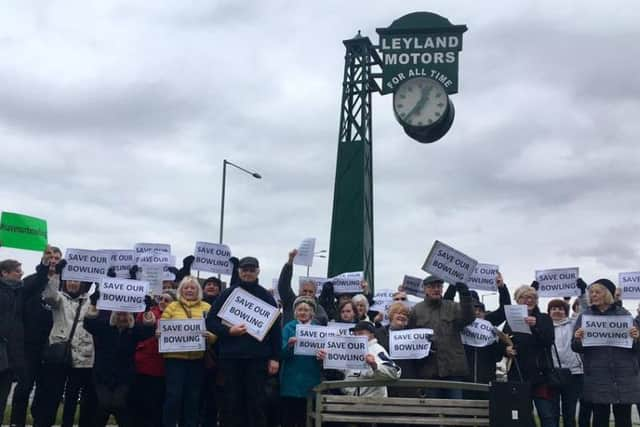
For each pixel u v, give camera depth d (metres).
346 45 16.08
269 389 9.54
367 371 9.26
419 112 15.24
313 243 11.72
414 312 9.84
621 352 9.51
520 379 9.77
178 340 8.91
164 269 11.80
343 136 15.85
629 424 9.61
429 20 15.72
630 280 11.34
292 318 10.59
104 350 9.37
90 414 10.16
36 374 9.91
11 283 9.44
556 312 10.89
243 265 9.03
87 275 9.95
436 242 10.14
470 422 8.91
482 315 10.59
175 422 9.00
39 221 10.30
